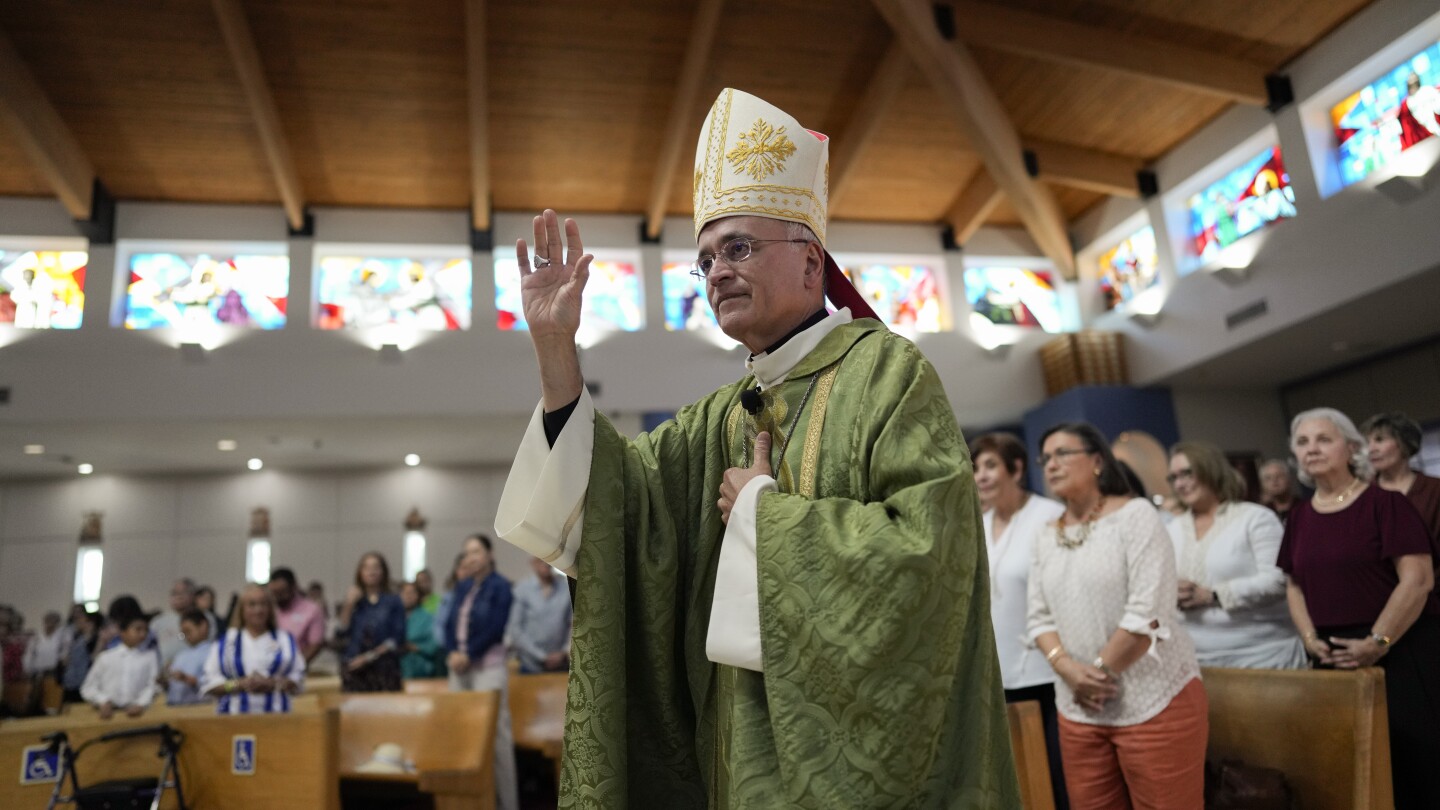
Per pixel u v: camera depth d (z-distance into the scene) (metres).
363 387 10.44
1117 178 10.95
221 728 3.98
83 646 8.89
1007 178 10.71
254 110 8.98
